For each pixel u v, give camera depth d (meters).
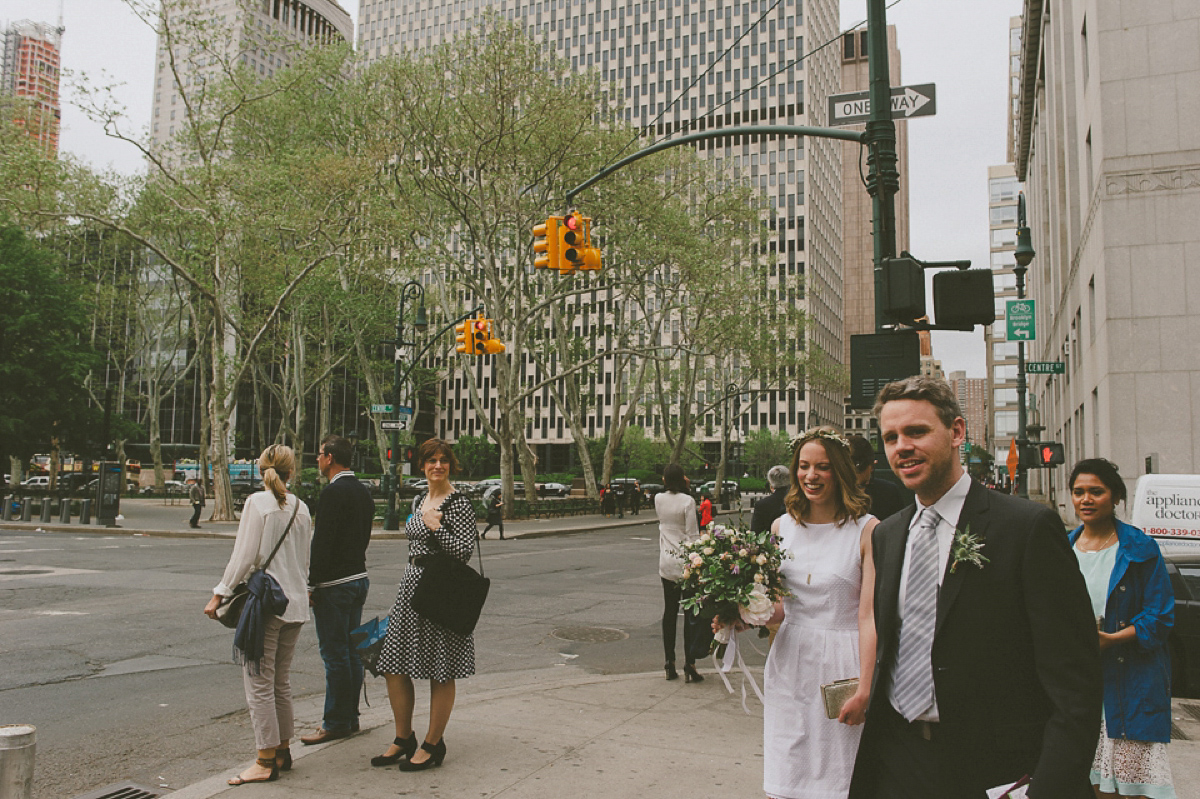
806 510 3.63
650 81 113.44
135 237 26.36
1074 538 4.52
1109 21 20.48
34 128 27.03
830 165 123.69
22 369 34.09
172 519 32.28
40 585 13.23
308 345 52.78
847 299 146.75
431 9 114.06
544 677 7.92
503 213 29.95
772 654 3.57
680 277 35.28
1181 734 6.02
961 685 2.33
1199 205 19.30
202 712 6.41
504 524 32.47
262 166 28.19
